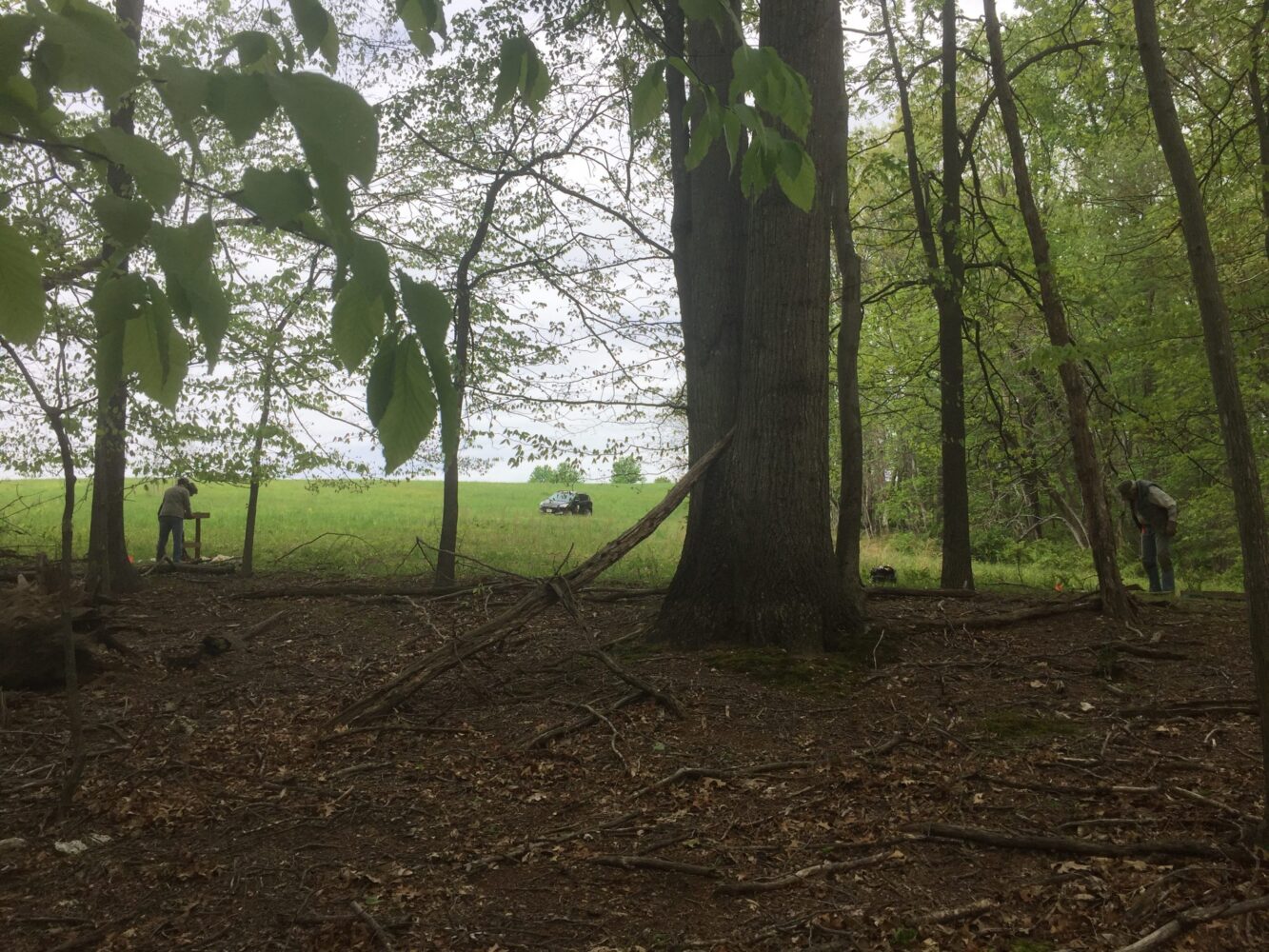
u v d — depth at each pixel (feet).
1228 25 39.81
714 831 16.22
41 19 3.64
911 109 51.93
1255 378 54.80
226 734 21.94
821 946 12.55
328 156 3.47
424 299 3.77
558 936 12.97
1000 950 12.29
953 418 43.57
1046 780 18.19
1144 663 27.02
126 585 41.42
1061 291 40.57
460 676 26.18
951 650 28.12
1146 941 12.08
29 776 19.07
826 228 27.89
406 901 13.96
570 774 19.08
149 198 3.68
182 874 14.83
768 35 28.22
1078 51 42.70
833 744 20.51
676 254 31.42
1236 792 17.07
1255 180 39.01
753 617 27.07
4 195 3.94
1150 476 83.15
